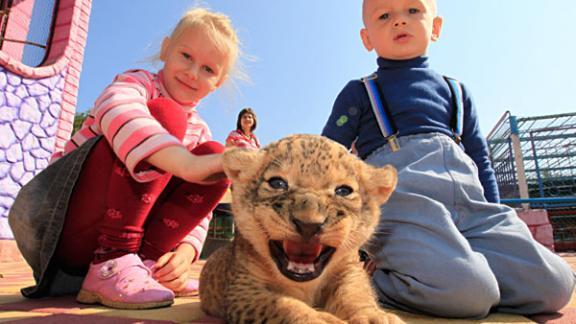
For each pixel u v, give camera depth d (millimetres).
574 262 1386
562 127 2635
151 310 435
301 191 377
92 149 485
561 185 2736
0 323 334
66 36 1554
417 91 619
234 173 424
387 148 591
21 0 1587
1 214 1253
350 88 661
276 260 392
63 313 403
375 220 448
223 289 432
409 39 638
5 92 1297
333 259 413
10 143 1301
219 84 687
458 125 623
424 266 449
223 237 1955
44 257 481
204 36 610
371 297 406
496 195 646
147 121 458
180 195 560
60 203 476
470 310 435
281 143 426
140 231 492
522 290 470
